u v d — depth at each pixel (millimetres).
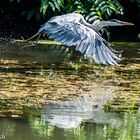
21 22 20609
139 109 9555
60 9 19812
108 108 9531
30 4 20250
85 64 14062
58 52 16141
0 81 11297
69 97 10172
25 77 11836
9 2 20578
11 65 13352
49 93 10367
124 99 10258
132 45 18484
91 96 10359
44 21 20562
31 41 18312
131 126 8516
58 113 9102
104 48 4652
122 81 11867
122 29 21500
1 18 20484
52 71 12758
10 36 19094
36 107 9406
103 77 12234
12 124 8375
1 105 9453
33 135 7824
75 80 11742
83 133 8086
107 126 8461
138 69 13508
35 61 14172
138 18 21609
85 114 9133
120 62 14547
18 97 10008
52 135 7910
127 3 21516
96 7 19156
